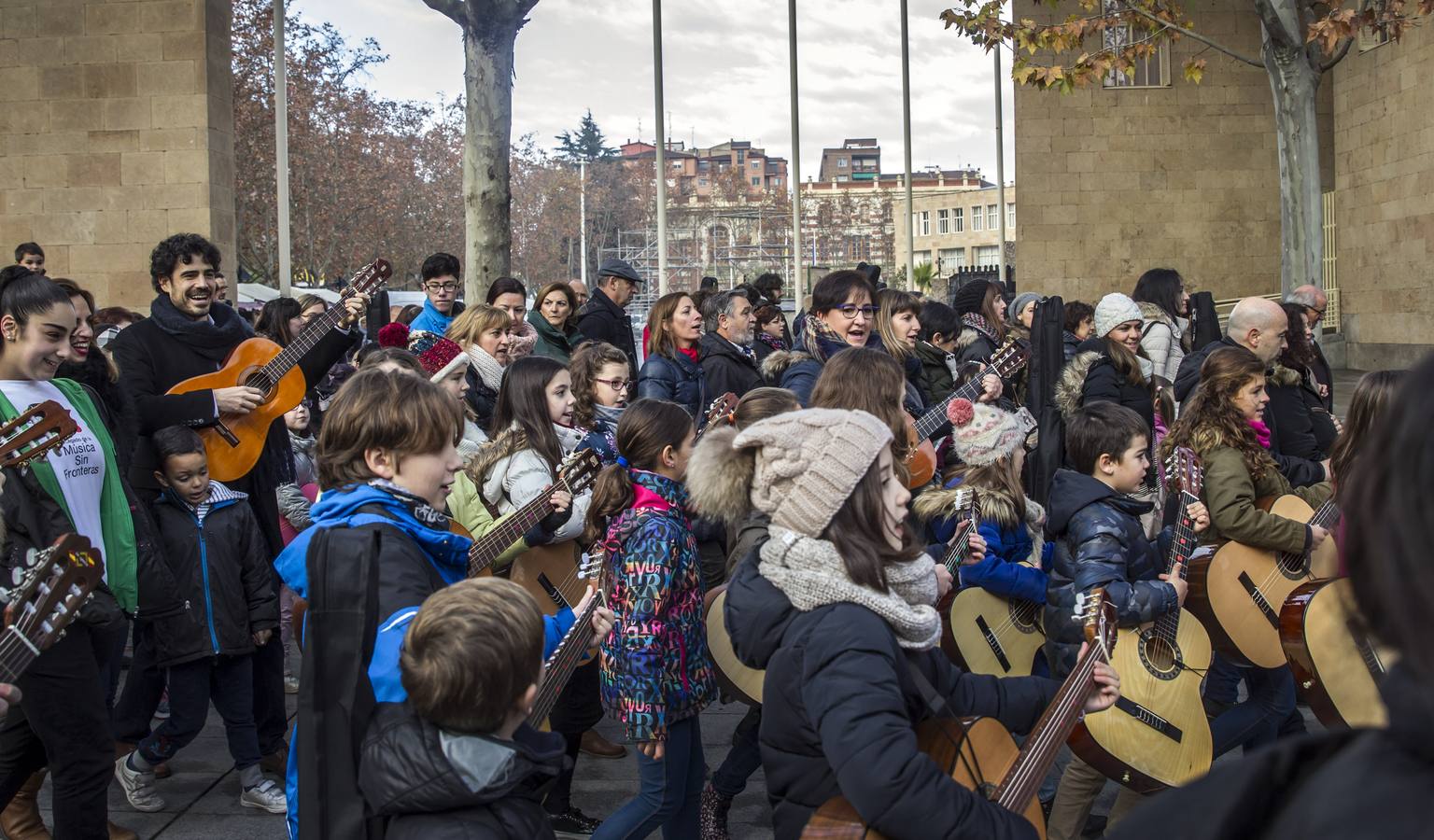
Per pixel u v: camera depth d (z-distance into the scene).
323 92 38.66
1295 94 16.61
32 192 18.64
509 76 15.16
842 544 2.48
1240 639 4.40
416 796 2.36
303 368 5.56
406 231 47.38
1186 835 1.12
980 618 4.42
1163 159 26.59
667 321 7.38
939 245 102.00
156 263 5.49
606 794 5.04
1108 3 25.42
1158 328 7.60
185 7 18.41
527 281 80.62
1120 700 3.87
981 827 2.25
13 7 18.50
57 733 3.70
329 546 2.62
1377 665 3.44
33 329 3.93
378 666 2.54
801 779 2.49
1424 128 23.22
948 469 5.59
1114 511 4.07
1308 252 16.77
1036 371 7.32
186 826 4.74
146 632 4.87
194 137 18.52
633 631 3.67
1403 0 15.45
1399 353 24.38
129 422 4.54
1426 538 0.98
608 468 3.86
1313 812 1.04
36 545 3.85
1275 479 4.64
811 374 5.70
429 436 2.81
